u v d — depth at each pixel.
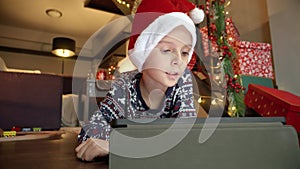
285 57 1.70
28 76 1.03
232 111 0.91
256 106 1.15
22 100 1.01
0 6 3.83
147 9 0.43
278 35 1.77
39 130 0.98
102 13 3.95
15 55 4.59
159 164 0.24
